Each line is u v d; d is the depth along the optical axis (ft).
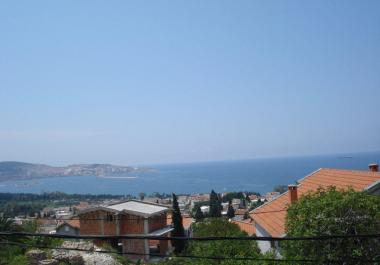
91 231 161.58
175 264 100.83
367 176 87.40
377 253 52.54
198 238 23.63
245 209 336.70
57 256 97.60
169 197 570.05
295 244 55.42
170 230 167.22
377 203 55.62
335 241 52.95
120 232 157.99
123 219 158.40
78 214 163.63
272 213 102.53
